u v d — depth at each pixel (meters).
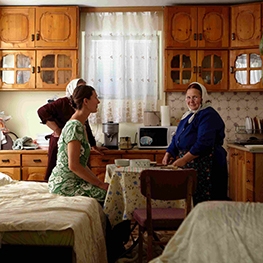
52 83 4.66
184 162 3.20
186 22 4.60
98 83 4.89
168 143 4.50
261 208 1.49
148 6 4.79
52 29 4.63
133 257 3.11
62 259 2.07
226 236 1.40
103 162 4.41
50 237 2.09
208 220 1.46
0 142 4.61
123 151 4.39
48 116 3.84
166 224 2.48
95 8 4.82
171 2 4.62
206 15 4.59
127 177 2.78
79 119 3.05
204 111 3.31
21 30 4.65
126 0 4.56
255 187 3.78
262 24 4.45
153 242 2.47
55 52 4.65
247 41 4.50
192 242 1.42
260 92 4.88
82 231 2.20
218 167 3.31
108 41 4.87
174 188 2.43
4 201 2.61
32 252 2.09
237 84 4.57
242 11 4.52
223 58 4.60
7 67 4.71
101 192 2.95
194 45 4.59
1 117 4.75
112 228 2.83
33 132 4.98
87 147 3.00
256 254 1.34
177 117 4.89
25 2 4.56
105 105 4.90
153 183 2.41
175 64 4.66
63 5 4.67
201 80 4.61
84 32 4.89
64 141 2.94
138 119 4.90
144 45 4.88
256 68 4.48
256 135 4.54
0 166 4.45
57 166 2.99
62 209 2.41
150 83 4.89
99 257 2.49
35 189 3.03
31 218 2.17
